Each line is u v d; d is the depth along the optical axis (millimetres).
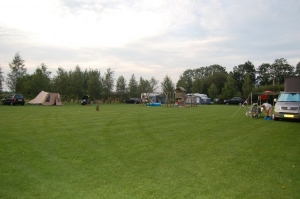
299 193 4098
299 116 14305
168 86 59500
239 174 5020
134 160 5977
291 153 6801
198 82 70812
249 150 7125
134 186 4324
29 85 42594
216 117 17203
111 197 3867
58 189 4164
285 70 79438
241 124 13203
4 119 14375
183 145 7711
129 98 56844
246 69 84375
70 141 8148
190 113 20922
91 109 25469
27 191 4070
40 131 10078
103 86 51500
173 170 5234
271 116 16750
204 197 3898
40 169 5215
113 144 7770
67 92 46375
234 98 51969
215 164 5707
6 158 6016
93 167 5395
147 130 10672
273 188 4301
